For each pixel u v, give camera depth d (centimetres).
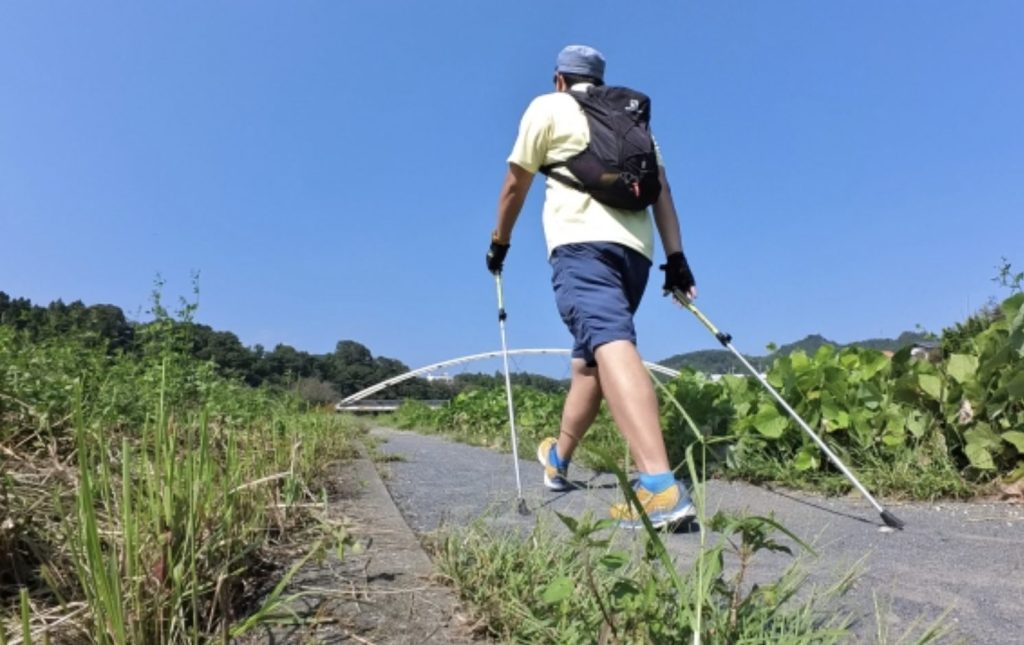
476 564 195
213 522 182
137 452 254
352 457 459
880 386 445
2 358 303
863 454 408
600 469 429
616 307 297
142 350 443
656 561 175
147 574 149
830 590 191
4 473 193
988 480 380
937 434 399
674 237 346
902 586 217
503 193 340
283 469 299
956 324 559
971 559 252
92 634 139
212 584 166
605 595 155
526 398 929
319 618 168
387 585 191
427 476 419
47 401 273
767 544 130
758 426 429
